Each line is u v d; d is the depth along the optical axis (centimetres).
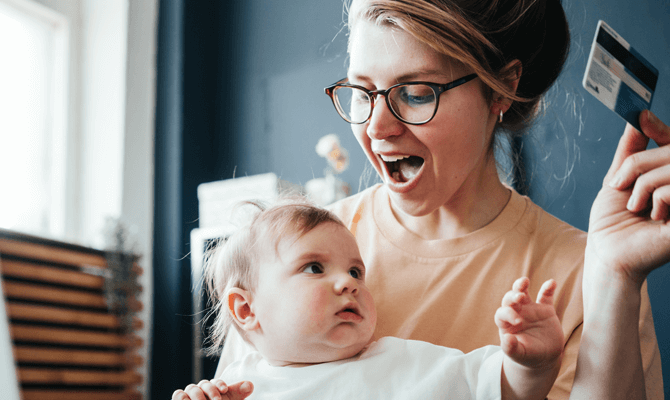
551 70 90
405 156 79
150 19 334
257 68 350
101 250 270
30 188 294
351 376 78
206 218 268
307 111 330
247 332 91
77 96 316
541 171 233
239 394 77
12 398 182
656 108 223
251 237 94
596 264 67
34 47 303
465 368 74
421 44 76
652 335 77
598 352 65
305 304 83
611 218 66
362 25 81
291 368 84
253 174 339
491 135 92
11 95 290
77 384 246
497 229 89
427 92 76
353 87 81
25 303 229
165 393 295
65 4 313
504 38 81
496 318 62
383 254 94
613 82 63
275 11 351
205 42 356
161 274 312
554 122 224
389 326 88
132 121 314
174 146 326
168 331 302
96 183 309
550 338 61
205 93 352
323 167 318
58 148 306
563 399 73
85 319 253
